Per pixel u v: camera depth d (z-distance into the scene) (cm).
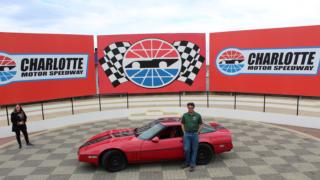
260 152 917
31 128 1336
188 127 757
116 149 770
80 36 1780
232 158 863
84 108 1772
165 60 1856
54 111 1688
